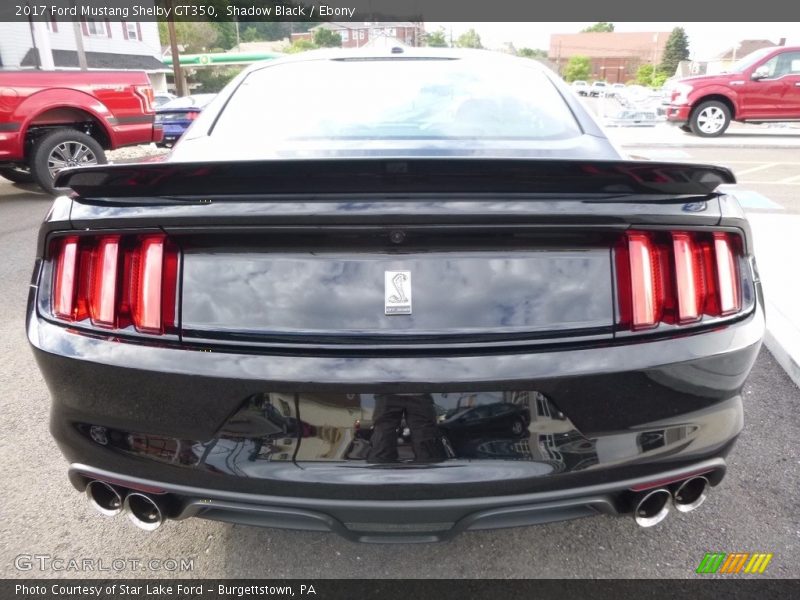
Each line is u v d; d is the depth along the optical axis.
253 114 2.28
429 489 1.54
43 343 1.61
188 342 1.55
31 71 7.54
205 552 2.09
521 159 1.44
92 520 2.23
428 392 1.50
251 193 1.52
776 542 2.10
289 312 1.53
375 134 2.10
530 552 2.08
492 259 1.53
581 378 1.50
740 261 1.65
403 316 1.51
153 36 37.72
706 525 2.19
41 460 2.57
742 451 2.60
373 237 1.51
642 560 2.04
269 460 1.55
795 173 9.76
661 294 1.56
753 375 3.26
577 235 1.54
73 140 7.88
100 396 1.60
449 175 1.48
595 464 1.57
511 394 1.51
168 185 1.51
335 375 1.49
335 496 1.55
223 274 1.54
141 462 1.61
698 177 1.51
